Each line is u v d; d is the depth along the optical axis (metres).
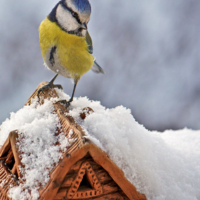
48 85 3.96
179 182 3.35
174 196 3.13
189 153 4.02
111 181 2.94
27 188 2.71
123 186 2.85
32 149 2.87
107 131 3.09
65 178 2.71
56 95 3.81
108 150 2.97
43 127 3.03
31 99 3.95
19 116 3.55
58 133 3.01
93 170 2.80
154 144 3.57
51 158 2.73
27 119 3.44
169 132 5.19
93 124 3.14
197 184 3.43
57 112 3.29
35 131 2.97
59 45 4.50
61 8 4.50
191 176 3.50
